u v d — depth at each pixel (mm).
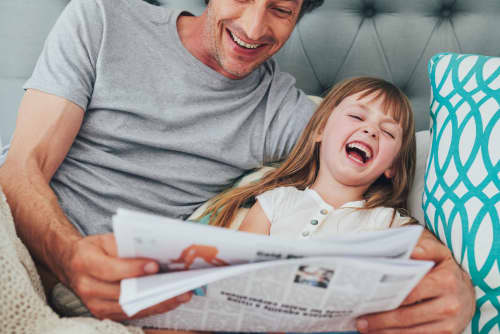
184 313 448
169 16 805
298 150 808
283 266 375
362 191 718
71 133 693
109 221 694
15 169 617
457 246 544
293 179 803
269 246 375
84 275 429
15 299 437
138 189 735
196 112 770
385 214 678
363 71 988
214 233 371
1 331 430
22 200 567
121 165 722
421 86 984
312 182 789
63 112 686
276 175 799
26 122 677
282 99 864
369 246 392
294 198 718
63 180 699
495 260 492
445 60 679
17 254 490
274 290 401
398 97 736
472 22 942
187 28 827
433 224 613
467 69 625
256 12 689
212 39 756
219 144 780
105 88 726
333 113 748
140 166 736
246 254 383
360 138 682
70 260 458
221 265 400
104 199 706
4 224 497
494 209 507
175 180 757
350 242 400
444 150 613
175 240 372
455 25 956
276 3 694
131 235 368
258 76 872
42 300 504
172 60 779
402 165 747
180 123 762
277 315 438
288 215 690
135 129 741
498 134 533
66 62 716
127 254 394
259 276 386
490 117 551
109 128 727
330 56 992
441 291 468
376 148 682
